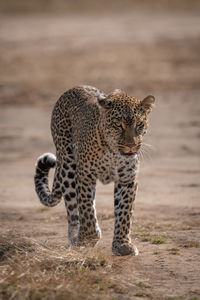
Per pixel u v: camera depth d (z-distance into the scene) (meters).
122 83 48.69
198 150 27.45
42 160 16.19
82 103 14.77
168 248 13.37
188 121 34.34
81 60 59.69
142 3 117.69
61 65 57.19
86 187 13.59
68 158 15.05
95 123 13.36
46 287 10.26
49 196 15.87
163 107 39.19
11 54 64.19
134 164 13.32
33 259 11.95
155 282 11.11
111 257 12.66
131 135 12.98
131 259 12.59
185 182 21.77
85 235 13.44
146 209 18.03
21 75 53.12
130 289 10.72
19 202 19.89
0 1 112.75
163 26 85.12
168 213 17.48
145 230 15.42
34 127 34.38
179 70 54.16
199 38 72.62
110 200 19.62
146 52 63.84
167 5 114.31
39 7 111.06
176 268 11.88
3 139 31.30
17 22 94.12
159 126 33.12
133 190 13.47
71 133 15.16
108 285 10.84
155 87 46.88
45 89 46.59
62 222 17.06
